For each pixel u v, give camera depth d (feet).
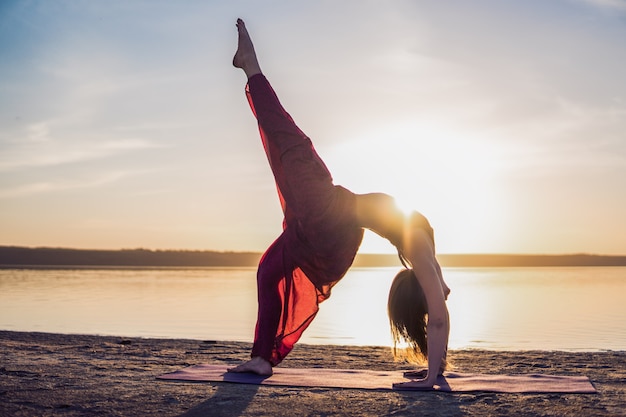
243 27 15.20
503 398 11.96
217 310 50.47
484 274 240.53
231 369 14.66
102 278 142.61
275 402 11.55
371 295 81.41
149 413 10.74
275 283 14.74
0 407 11.13
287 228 14.69
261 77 14.84
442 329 13.09
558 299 69.31
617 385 13.65
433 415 10.64
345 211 13.78
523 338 31.76
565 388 12.87
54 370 15.12
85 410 10.94
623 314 47.91
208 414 10.68
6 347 20.07
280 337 14.73
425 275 13.29
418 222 13.76
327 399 11.82
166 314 45.93
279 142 14.16
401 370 16.38
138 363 16.87
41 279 128.88
